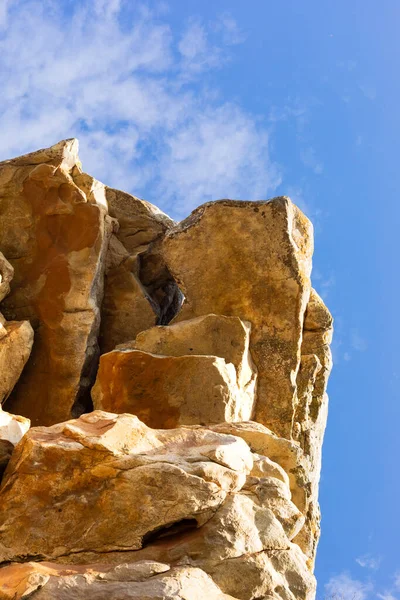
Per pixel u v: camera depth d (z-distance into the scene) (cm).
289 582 703
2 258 1102
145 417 979
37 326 1112
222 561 689
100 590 636
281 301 1085
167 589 639
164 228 1227
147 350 1033
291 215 1123
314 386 1088
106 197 1216
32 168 1162
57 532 704
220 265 1108
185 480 709
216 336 1039
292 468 891
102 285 1159
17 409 1087
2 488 725
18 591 628
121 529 700
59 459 721
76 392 1086
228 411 971
